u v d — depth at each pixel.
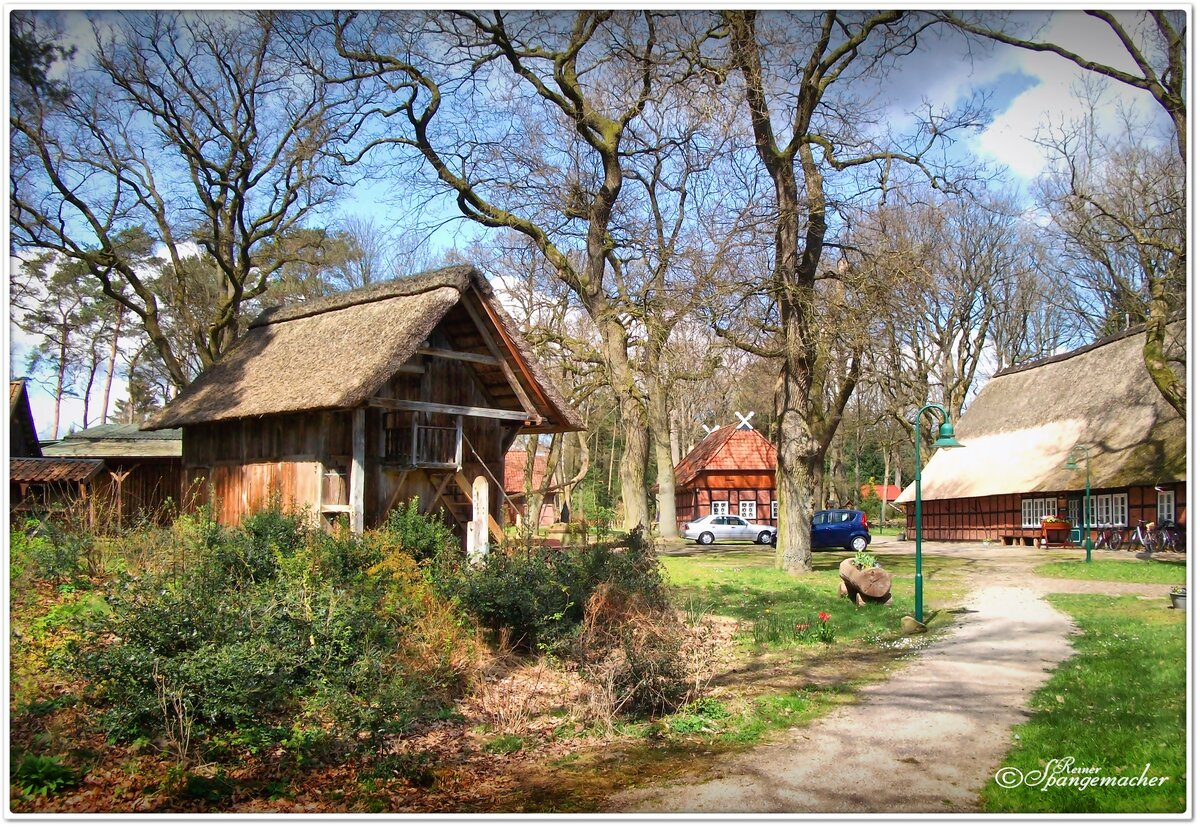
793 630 14.29
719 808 6.95
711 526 41.34
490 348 18.91
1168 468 30.17
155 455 31.14
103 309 43.38
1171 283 23.52
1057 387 40.81
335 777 7.79
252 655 8.30
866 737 8.76
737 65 21.47
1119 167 27.70
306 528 14.18
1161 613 15.27
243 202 27.38
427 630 10.73
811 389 25.08
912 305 25.22
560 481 53.09
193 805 7.03
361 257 43.62
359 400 15.97
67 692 8.48
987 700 9.95
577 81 24.69
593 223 26.39
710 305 22.53
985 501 41.66
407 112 23.84
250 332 22.00
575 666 11.52
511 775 7.96
